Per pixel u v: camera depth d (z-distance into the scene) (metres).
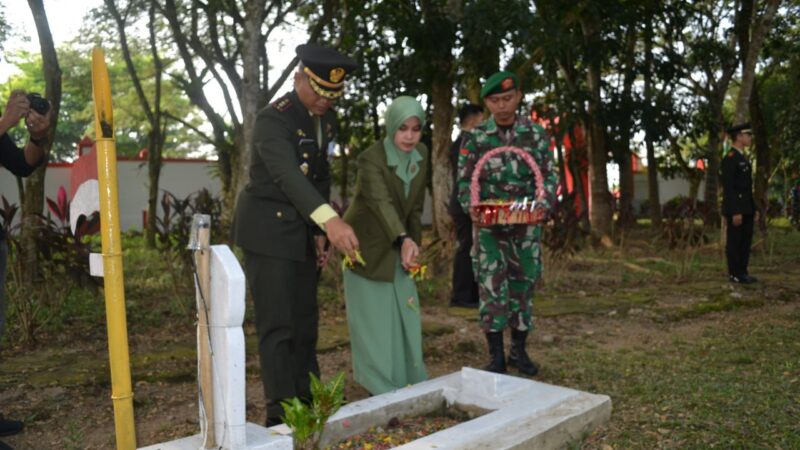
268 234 3.34
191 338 6.00
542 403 3.44
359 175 3.99
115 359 2.46
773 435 3.37
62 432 3.77
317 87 3.36
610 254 12.34
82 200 2.61
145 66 26.33
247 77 7.81
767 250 12.38
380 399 3.54
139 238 19.25
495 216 4.43
